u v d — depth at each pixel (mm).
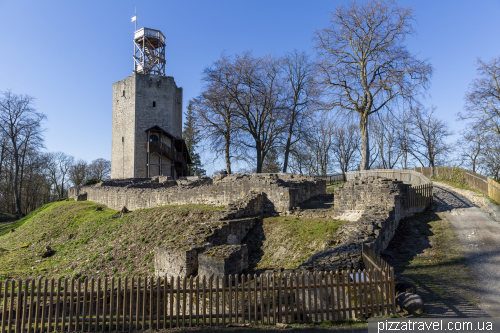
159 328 6613
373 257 7543
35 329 6523
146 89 41125
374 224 10992
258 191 17344
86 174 67562
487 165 32812
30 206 53750
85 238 18969
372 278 6758
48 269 15109
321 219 14562
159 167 40562
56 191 60750
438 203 16359
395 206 13164
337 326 6090
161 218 18203
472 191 19438
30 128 43188
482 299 7082
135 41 44656
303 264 8672
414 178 22859
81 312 7742
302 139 34188
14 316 7406
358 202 14305
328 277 6738
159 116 41656
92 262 15109
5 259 17141
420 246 11281
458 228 12578
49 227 23109
